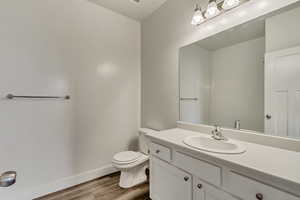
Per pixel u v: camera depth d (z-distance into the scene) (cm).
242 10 127
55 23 176
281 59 108
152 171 147
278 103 109
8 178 63
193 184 107
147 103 240
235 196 83
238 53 131
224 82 142
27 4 159
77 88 193
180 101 184
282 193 66
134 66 249
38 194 167
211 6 135
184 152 114
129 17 240
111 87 223
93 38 205
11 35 151
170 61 197
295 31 102
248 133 123
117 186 190
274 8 110
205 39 156
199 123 162
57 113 179
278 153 95
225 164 86
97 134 211
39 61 167
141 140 223
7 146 151
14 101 154
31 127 164
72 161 191
